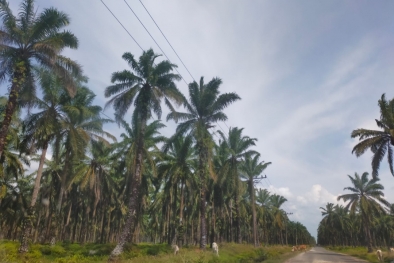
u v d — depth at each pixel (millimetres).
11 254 19500
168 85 25328
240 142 40438
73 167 38375
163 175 36781
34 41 18531
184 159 37531
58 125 24875
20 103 20422
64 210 50281
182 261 18500
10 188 43250
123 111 24688
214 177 29812
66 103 25797
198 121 29609
